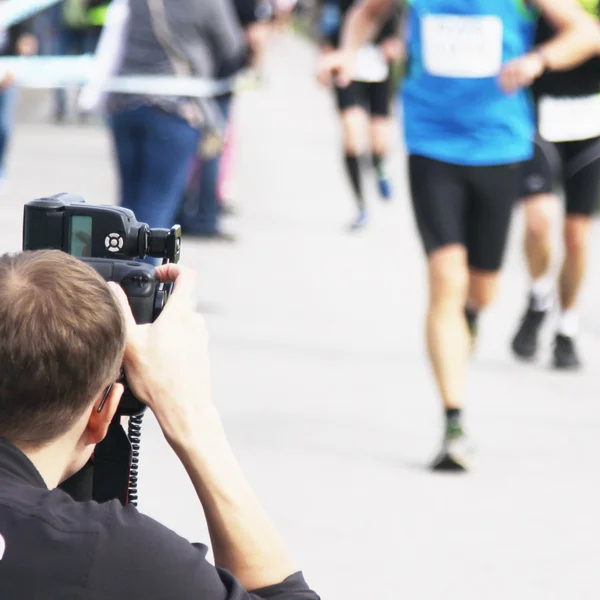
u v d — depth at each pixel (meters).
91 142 43.06
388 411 16.05
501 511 12.68
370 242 28.64
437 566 11.27
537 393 17.22
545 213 18.22
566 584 11.05
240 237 28.20
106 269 5.30
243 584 4.96
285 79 72.94
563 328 18.47
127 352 5.07
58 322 4.52
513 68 13.52
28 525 4.54
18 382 4.50
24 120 48.47
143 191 17.58
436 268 13.83
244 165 40.62
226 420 15.24
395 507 12.62
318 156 43.84
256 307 21.55
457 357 13.75
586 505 12.98
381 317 21.45
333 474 13.48
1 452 4.63
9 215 29.36
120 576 4.53
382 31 32.66
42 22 33.81
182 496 12.63
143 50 17.41
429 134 14.06
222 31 17.70
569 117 18.03
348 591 10.64
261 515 5.04
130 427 5.79
